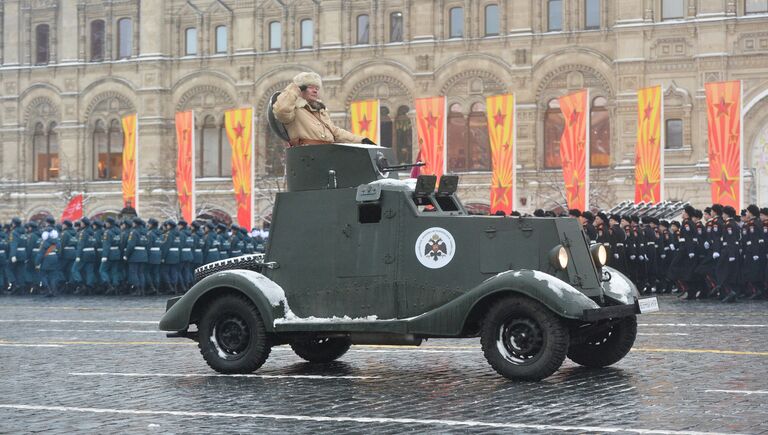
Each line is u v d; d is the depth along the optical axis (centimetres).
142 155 7594
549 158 6850
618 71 6562
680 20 6469
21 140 7931
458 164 7019
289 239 1811
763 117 6319
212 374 1819
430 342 2281
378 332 1722
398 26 7131
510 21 6850
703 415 1363
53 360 2048
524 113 6819
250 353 1795
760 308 3203
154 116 7556
